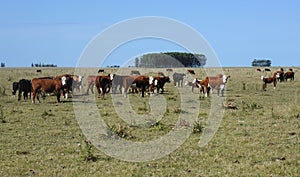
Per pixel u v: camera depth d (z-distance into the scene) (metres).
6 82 44.00
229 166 10.69
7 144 13.57
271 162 11.04
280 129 15.80
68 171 10.47
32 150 12.78
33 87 25.42
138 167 10.91
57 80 25.88
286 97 28.95
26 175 10.15
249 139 14.00
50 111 21.20
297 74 59.59
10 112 20.77
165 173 10.29
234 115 19.75
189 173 10.24
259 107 22.56
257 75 57.22
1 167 10.83
